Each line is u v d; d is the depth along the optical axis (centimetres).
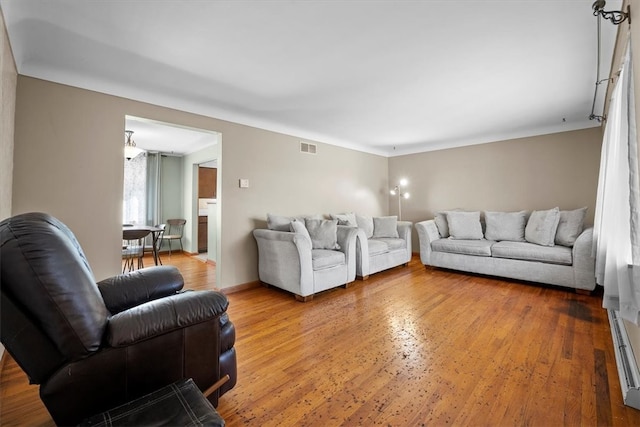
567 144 402
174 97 297
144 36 194
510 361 181
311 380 165
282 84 271
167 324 112
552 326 232
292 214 417
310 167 445
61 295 94
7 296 93
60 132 237
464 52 217
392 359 186
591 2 163
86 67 235
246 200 363
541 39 200
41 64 226
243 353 196
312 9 168
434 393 152
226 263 342
